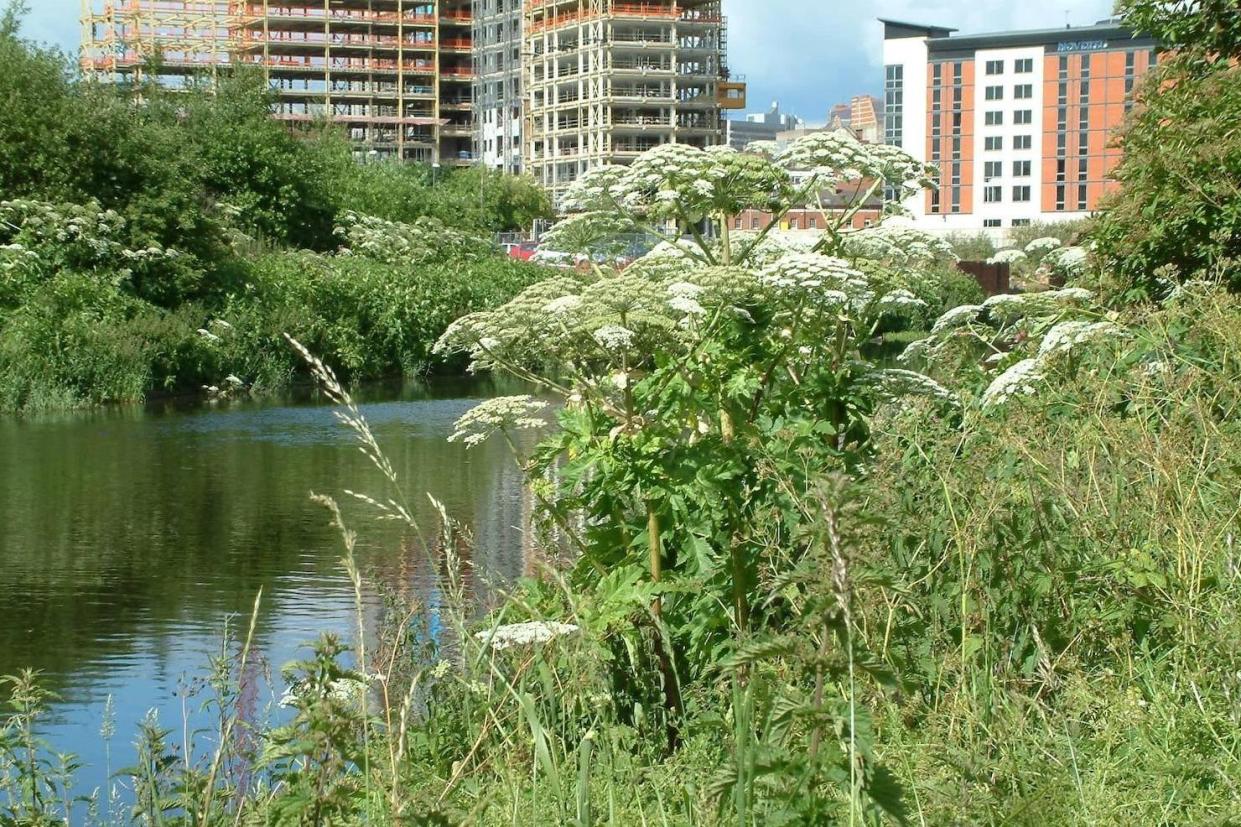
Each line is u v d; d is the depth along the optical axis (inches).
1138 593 200.7
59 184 1387.8
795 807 113.7
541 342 256.1
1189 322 314.0
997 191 3782.0
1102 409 259.3
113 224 1343.5
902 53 3850.9
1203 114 462.6
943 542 206.2
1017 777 152.9
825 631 112.3
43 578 461.1
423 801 136.9
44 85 1435.8
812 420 258.2
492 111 4894.2
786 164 299.6
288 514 586.6
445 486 661.9
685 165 291.1
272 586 441.7
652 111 4261.8
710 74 4284.0
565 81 4330.7
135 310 1280.8
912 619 191.8
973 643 188.7
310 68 4938.5
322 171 2087.8
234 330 1306.6
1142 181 467.2
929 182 312.3
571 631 181.2
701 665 222.7
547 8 4429.1
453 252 1815.9
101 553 504.4
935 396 269.0
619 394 260.7
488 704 178.4
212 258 1421.0
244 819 148.3
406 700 145.4
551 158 4446.4
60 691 325.1
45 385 1114.1
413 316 1510.8
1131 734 169.5
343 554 491.5
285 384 1343.5
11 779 191.6
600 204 311.1
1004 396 275.4
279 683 283.3
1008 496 209.2
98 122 1432.1
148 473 722.2
